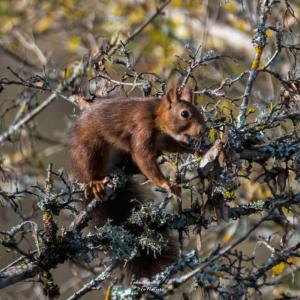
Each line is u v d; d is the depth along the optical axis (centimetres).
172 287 996
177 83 1243
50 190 1094
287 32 1259
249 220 1719
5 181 1439
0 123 1630
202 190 1071
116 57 1419
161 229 1101
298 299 1089
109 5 2192
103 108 1248
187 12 2077
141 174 1280
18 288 1619
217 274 1018
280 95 1197
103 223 1215
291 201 1077
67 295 1905
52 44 2106
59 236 1082
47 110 2044
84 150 1231
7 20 2100
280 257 1046
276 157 1112
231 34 1970
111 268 1109
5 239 1060
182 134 1213
